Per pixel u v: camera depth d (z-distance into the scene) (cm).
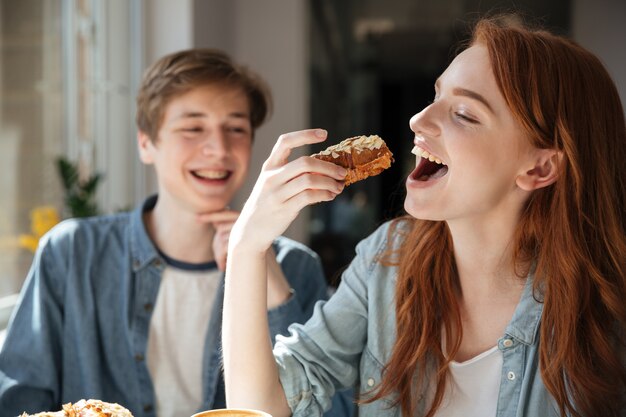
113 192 343
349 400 154
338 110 934
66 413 87
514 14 124
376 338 126
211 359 163
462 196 108
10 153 241
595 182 114
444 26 891
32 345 161
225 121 168
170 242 170
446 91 110
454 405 117
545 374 112
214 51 175
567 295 112
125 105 361
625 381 112
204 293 168
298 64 573
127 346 164
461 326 118
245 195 561
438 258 121
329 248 704
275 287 159
